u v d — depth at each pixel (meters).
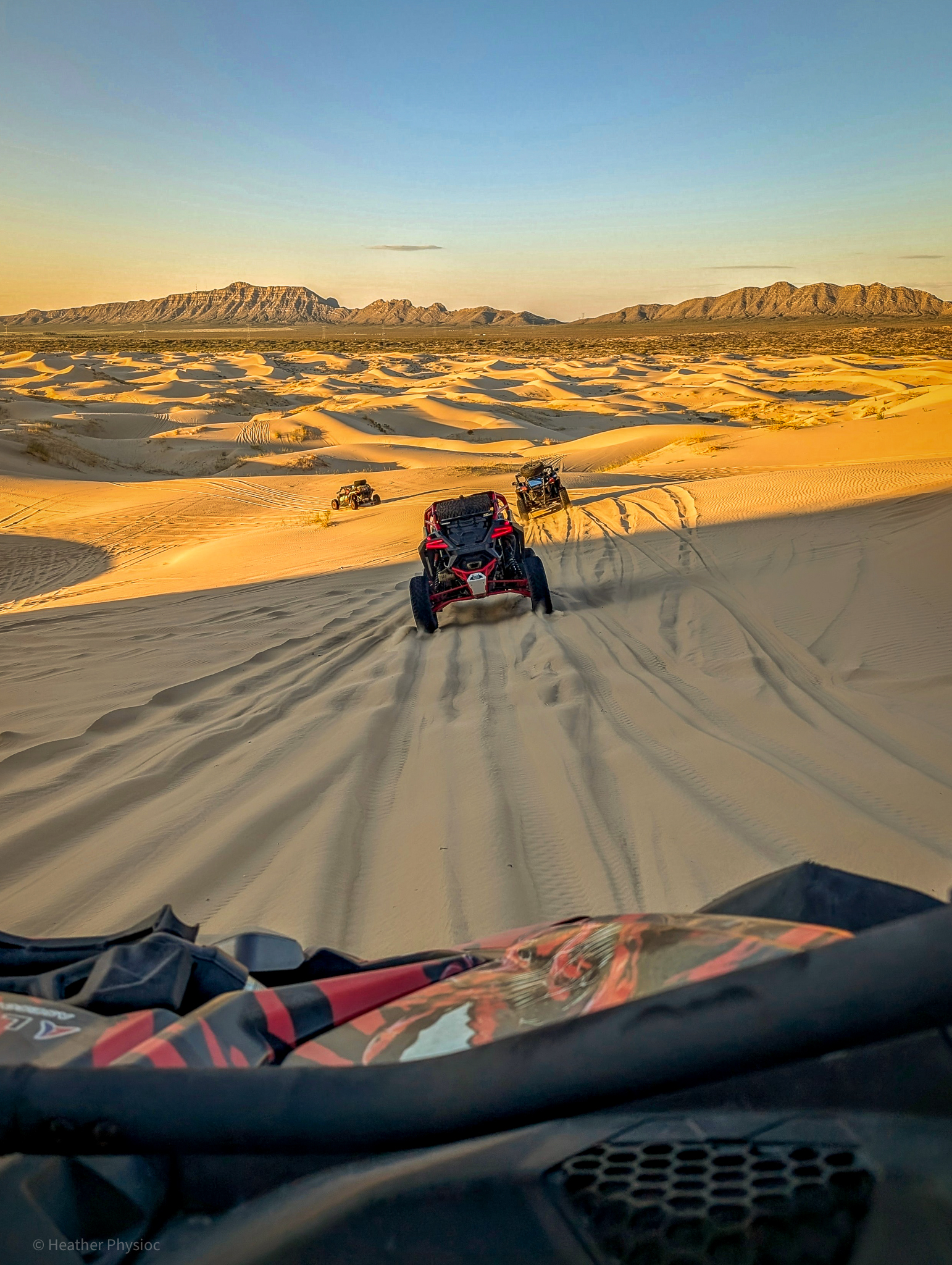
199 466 73.44
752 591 9.97
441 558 10.70
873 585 9.16
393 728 6.32
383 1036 1.33
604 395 137.75
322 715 6.73
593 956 1.39
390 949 3.34
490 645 9.08
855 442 37.47
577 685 6.86
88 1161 0.85
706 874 3.67
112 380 155.38
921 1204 0.59
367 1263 0.68
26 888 4.14
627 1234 0.65
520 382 156.75
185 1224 0.83
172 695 7.81
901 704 5.74
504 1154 0.71
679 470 36.72
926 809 4.11
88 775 5.75
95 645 11.37
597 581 12.38
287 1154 0.66
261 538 29.00
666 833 4.11
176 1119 0.68
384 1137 0.64
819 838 3.89
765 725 5.61
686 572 11.97
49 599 23.08
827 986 0.56
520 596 12.12
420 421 96.06
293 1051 1.31
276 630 11.37
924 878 3.45
